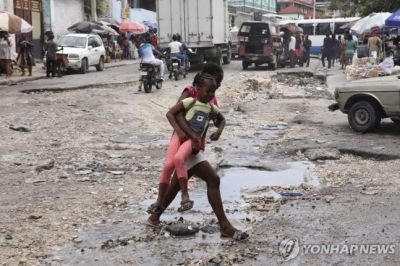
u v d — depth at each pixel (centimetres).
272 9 8138
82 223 628
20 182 808
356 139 1116
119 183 807
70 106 1506
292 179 838
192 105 560
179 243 561
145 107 1530
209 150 1035
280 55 3097
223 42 3017
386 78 1186
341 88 1209
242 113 1559
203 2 2661
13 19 2350
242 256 520
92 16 4009
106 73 2695
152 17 5566
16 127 1212
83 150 1034
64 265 506
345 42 2927
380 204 680
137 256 527
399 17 2114
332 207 675
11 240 570
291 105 1700
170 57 2238
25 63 2431
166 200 601
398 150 993
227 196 749
